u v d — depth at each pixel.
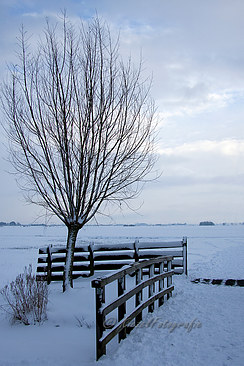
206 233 68.31
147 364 4.63
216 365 4.58
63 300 8.85
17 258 25.30
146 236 54.84
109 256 12.20
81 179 10.05
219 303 8.46
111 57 10.56
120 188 10.62
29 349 5.81
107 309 5.08
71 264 10.02
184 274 12.88
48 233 72.62
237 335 5.84
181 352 5.07
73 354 5.52
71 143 10.13
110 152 10.34
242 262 18.33
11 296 9.27
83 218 10.26
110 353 5.22
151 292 7.53
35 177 10.15
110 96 10.30
